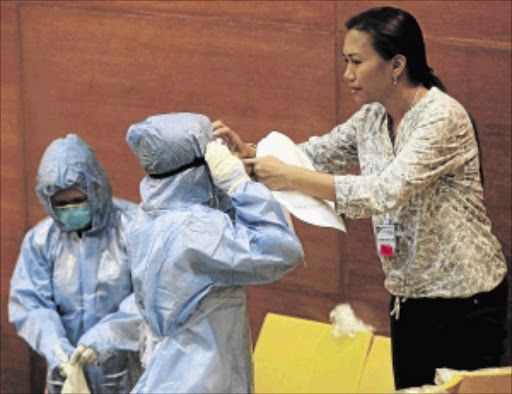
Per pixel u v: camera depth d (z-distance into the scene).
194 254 7.05
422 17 9.59
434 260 7.98
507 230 9.60
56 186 9.40
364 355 9.95
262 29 10.43
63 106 11.65
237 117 10.77
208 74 10.82
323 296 10.75
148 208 7.34
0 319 12.51
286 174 7.62
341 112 10.25
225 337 7.28
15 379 12.62
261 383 10.25
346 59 7.82
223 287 7.27
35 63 11.66
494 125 9.48
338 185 7.55
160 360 7.23
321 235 10.59
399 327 8.31
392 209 7.55
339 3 10.02
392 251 8.02
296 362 10.19
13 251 12.32
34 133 11.88
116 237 9.78
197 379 7.15
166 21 10.91
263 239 7.02
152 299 7.20
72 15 11.37
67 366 9.16
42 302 9.70
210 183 7.37
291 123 10.51
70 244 9.76
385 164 8.04
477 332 8.11
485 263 8.02
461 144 7.73
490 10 9.30
